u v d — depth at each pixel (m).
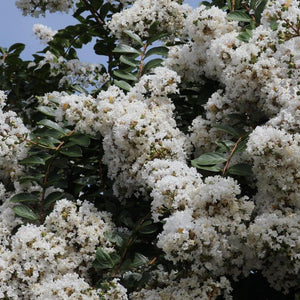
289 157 1.45
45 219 1.60
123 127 1.55
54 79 1.92
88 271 1.55
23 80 1.94
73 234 1.55
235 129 1.58
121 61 1.78
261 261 1.49
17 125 1.66
